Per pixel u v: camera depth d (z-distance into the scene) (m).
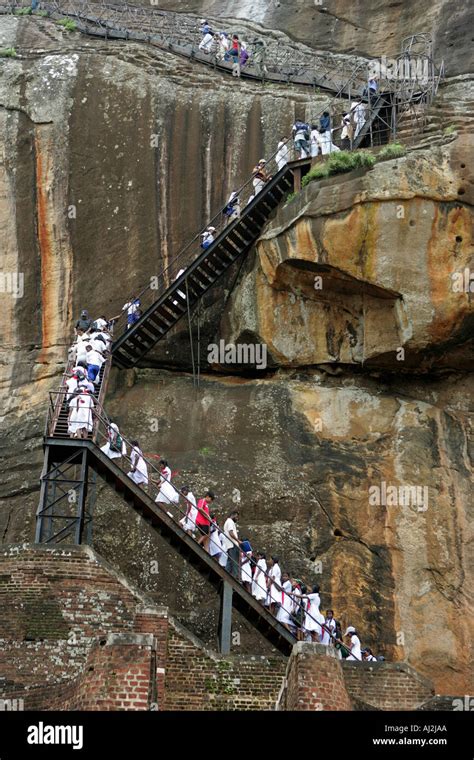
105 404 23.97
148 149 26.23
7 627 15.91
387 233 22.08
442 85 24.56
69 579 16.38
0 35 28.53
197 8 32.03
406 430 23.27
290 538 21.78
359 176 22.25
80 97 26.64
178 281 23.75
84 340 22.28
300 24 30.50
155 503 18.55
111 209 25.83
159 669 15.31
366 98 24.31
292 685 12.96
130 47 27.88
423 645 20.94
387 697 16.66
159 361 24.86
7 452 23.38
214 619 20.42
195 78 27.28
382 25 29.53
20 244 25.67
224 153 26.20
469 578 21.56
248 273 24.73
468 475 22.73
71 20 29.58
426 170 22.03
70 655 15.76
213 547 19.08
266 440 23.34
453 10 27.97
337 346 23.94
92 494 21.38
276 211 23.98
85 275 25.45
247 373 24.94
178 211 25.84
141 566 21.06
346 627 20.94
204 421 23.75
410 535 22.03
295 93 27.08
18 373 24.73
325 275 23.09
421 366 23.66
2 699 14.17
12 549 16.55
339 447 23.17
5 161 26.17
